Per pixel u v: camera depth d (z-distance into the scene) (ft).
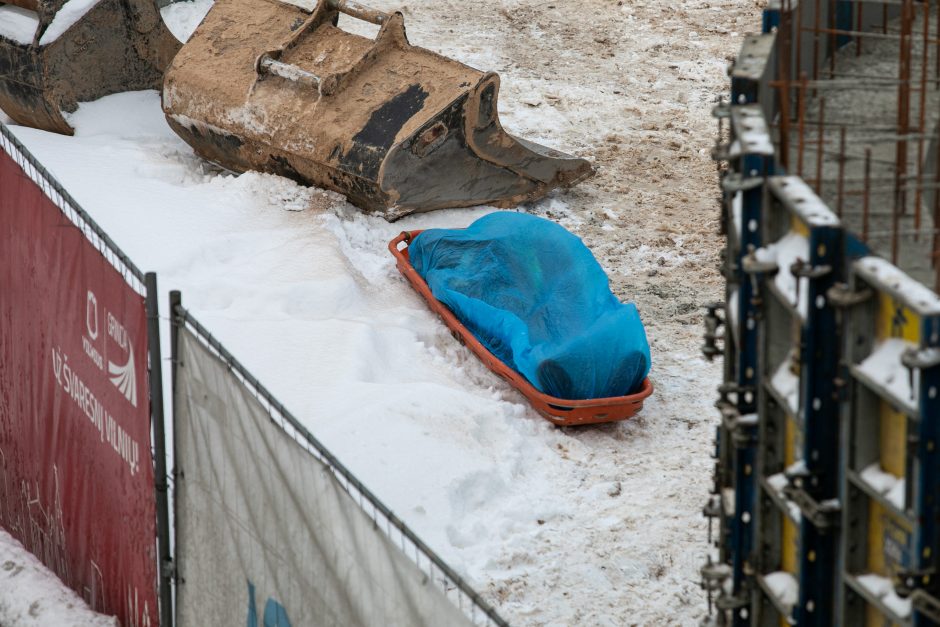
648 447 80.12
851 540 37.32
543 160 113.50
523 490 74.84
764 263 38.45
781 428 40.93
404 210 106.83
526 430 80.28
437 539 69.00
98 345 56.03
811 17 51.42
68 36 120.78
